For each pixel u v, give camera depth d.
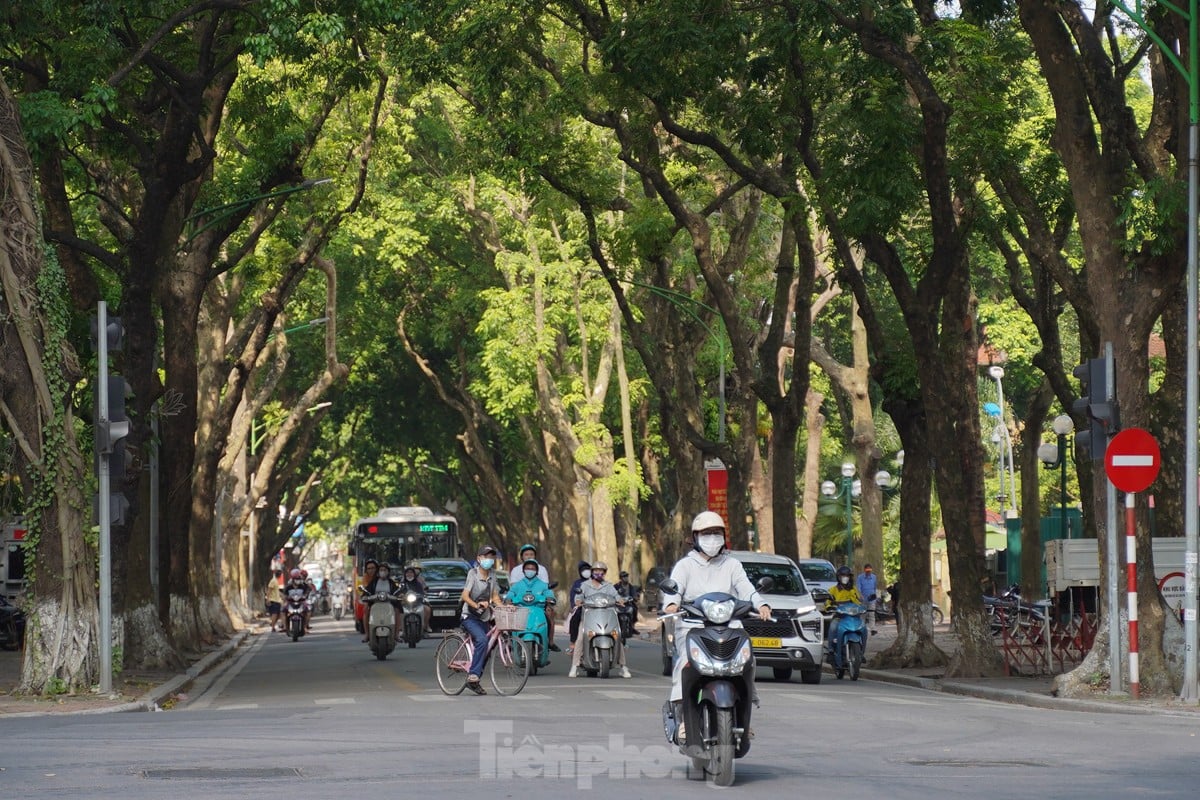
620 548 92.44
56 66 36.53
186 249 48.16
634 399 80.56
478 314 83.88
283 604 77.88
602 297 74.81
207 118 47.25
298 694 32.28
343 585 111.94
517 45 43.66
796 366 49.34
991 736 22.38
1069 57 32.22
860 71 38.44
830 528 89.75
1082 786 16.64
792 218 43.59
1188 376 29.59
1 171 30.38
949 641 56.44
